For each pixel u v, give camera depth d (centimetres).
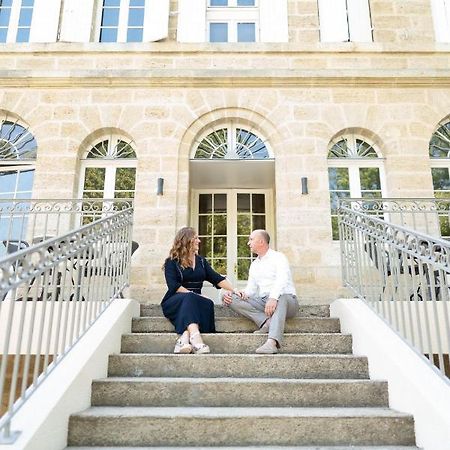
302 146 691
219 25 812
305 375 370
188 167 689
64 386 291
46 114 701
